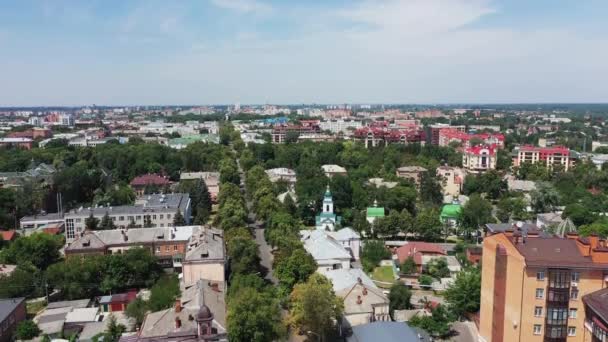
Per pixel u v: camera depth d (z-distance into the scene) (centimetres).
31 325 11231
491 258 10388
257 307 10162
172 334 9362
